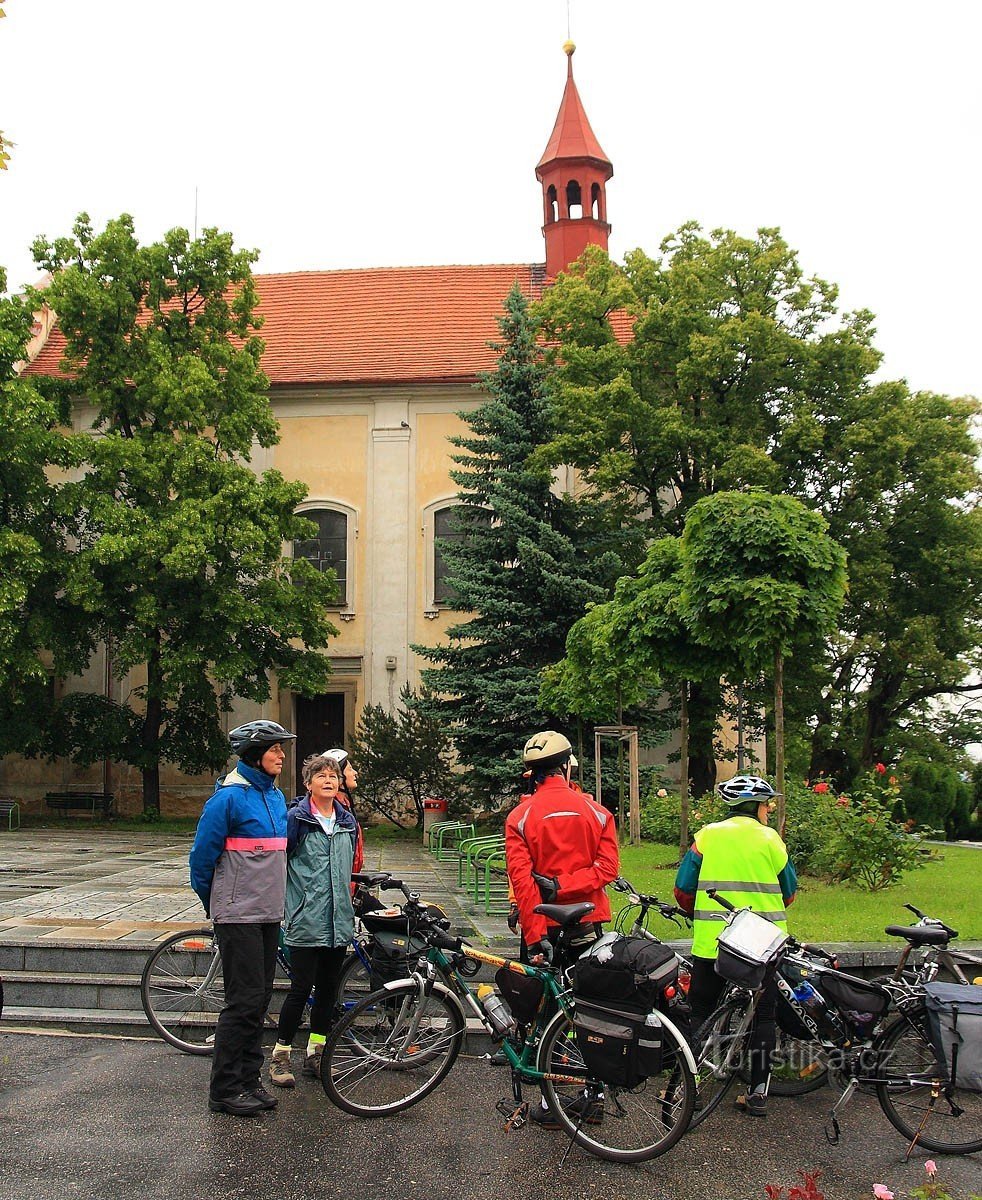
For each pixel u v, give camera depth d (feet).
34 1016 24.38
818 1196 14.14
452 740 71.46
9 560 69.62
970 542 81.66
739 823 19.69
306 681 76.43
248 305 78.59
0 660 69.92
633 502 81.92
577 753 67.31
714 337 70.95
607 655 40.78
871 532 78.18
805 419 72.08
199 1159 16.69
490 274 105.81
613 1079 16.38
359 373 91.91
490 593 68.13
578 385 76.89
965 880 38.24
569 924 17.81
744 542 31.76
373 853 58.59
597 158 105.60
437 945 20.40
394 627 89.20
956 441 82.69
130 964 26.53
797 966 19.39
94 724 78.74
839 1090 20.61
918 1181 16.53
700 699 74.59
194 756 80.23
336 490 90.99
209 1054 22.24
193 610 73.20
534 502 70.33
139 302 77.56
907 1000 18.16
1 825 77.36
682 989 20.15
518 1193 15.71
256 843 19.17
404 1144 17.54
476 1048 23.00
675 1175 16.52
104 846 60.95
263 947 19.24
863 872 34.94
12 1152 16.88
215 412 76.89
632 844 49.14
